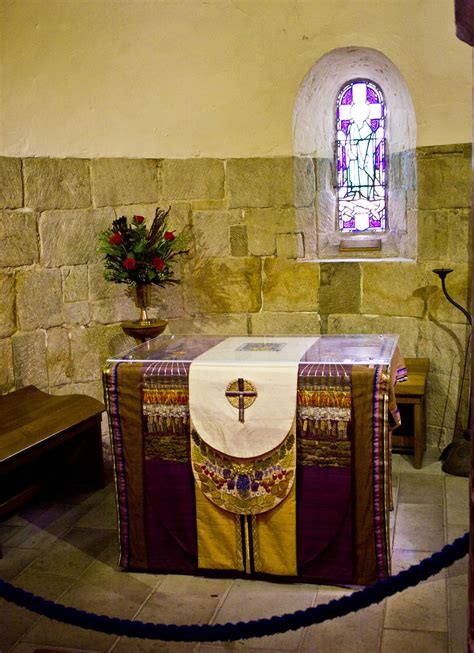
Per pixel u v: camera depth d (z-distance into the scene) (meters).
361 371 3.02
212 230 4.99
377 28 4.62
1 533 3.82
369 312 4.94
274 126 4.88
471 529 1.86
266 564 3.19
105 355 4.86
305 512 3.12
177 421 3.19
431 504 3.93
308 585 3.19
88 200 4.70
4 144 4.40
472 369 1.88
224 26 4.74
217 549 3.22
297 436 3.09
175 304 5.04
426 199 4.67
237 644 2.79
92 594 3.19
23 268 4.49
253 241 5.00
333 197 5.25
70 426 3.91
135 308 4.95
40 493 4.29
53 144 4.57
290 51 4.77
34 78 4.48
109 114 4.72
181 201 4.94
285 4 4.69
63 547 3.64
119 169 4.77
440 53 4.47
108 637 2.87
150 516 3.29
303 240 5.04
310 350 3.41
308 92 4.94
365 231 5.25
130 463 3.27
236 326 5.09
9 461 3.50
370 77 5.11
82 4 4.55
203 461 3.15
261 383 3.06
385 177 5.19
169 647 2.80
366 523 3.08
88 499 4.20
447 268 4.64
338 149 5.24
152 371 3.20
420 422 4.38
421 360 4.75
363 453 3.04
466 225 4.54
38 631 2.92
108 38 4.64
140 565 3.34
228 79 4.82
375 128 5.18
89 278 4.75
